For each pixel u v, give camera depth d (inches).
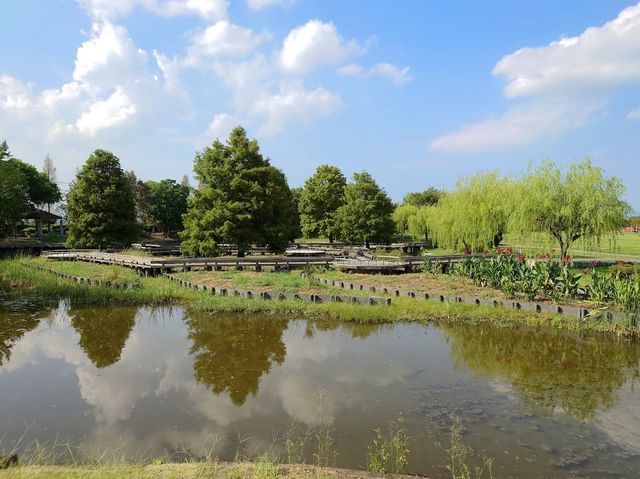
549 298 607.5
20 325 560.1
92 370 388.5
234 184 1115.9
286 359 417.7
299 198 2311.8
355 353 436.1
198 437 261.9
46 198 2397.9
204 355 432.5
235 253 1306.6
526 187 870.4
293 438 259.3
